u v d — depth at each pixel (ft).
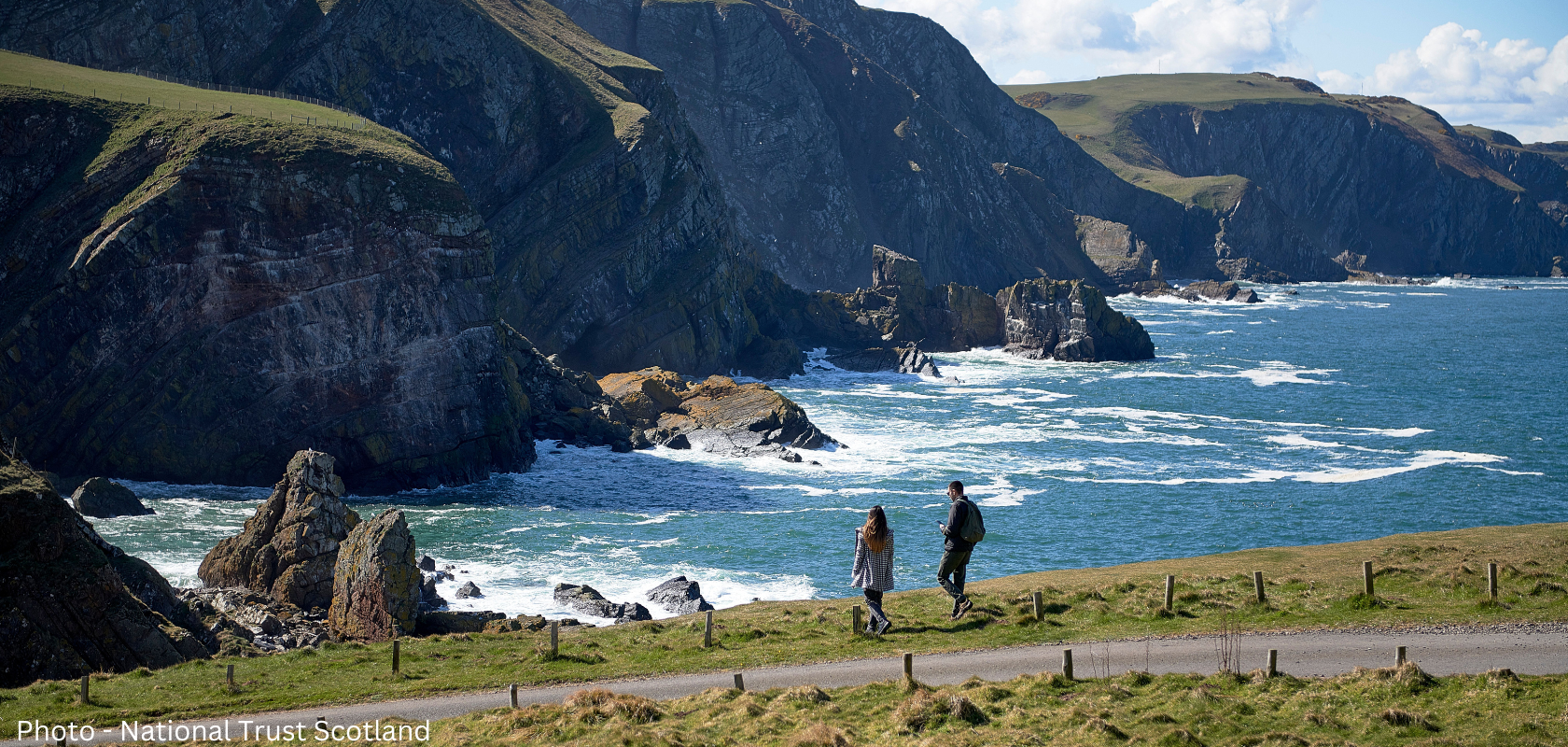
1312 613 84.33
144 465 235.20
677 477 256.73
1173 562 115.24
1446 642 75.05
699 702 67.67
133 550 177.06
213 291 244.22
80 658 105.29
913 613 89.20
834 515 218.18
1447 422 335.26
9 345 235.40
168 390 237.66
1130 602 87.76
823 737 59.00
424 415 254.88
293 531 151.43
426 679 79.36
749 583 170.81
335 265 250.57
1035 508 224.94
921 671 71.92
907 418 338.54
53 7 365.20
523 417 282.15
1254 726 59.57
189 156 248.32
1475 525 211.20
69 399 237.04
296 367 245.24
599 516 217.97
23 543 107.96
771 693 68.13
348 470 247.50
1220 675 67.26
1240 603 87.04
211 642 120.78
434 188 267.59
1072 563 185.16
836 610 92.89
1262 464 272.92
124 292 240.32
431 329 259.19
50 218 253.24
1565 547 107.04
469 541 195.93
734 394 314.76
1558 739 54.85
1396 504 228.84
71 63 367.25
